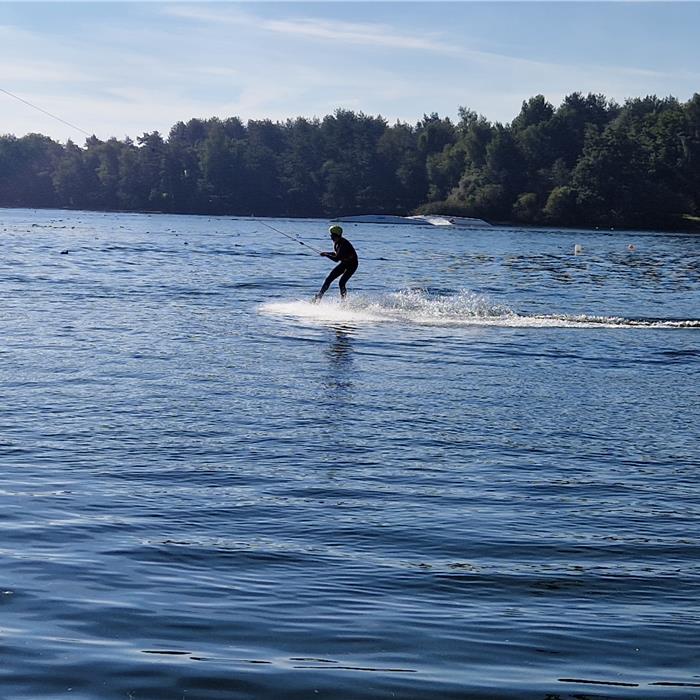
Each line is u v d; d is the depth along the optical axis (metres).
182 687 4.80
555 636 5.50
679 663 5.19
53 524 7.17
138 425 10.39
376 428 10.65
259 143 169.25
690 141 128.38
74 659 5.05
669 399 12.93
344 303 23.53
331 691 4.79
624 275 38.75
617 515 7.83
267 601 5.90
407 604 5.92
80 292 24.92
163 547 6.77
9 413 10.70
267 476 8.65
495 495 8.30
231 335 17.86
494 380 14.05
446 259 46.50
